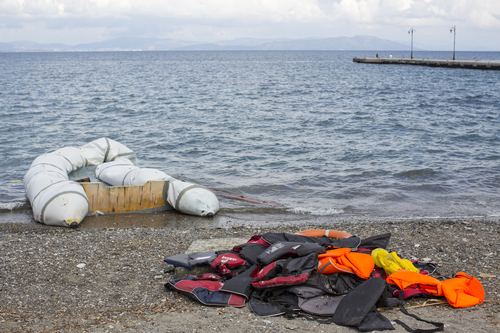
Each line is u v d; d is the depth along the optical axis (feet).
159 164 43.73
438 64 253.65
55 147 51.52
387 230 24.73
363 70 252.01
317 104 96.07
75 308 14.58
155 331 12.64
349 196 32.86
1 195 32.83
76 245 21.63
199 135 59.47
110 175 33.86
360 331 12.33
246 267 15.96
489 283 16.30
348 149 49.52
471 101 97.45
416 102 97.60
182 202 28.60
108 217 28.09
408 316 13.29
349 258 15.19
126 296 15.71
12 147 50.98
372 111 82.89
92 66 342.85
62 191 26.76
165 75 222.07
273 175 39.01
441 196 32.63
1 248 20.79
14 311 14.23
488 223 26.07
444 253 20.22
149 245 21.84
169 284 15.80
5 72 247.91
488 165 41.50
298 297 13.96
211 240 20.62
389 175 38.42
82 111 85.35
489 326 12.53
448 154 46.42
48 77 202.08
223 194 33.22
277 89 137.08
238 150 50.03
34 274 17.63
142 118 76.28
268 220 27.73
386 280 15.08
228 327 12.82
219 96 115.96
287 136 58.54
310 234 18.71
